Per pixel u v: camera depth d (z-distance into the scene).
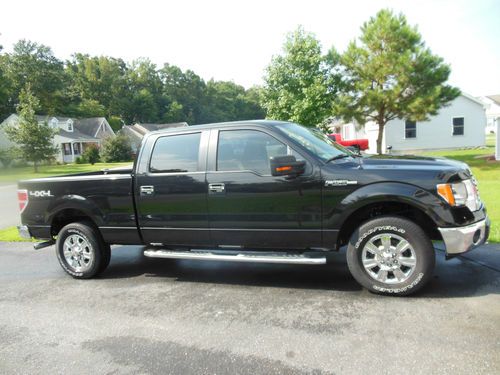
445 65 16.12
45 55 68.19
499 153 17.05
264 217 4.22
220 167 4.39
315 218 4.03
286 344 3.12
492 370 2.60
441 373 2.60
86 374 2.88
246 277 4.86
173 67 100.00
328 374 2.68
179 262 5.73
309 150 4.12
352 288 4.24
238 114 108.69
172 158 4.64
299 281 4.58
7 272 5.57
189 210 4.53
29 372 2.95
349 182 3.86
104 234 4.98
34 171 31.34
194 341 3.27
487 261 4.72
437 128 25.03
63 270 5.59
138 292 4.55
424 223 4.01
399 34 16.16
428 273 3.73
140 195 4.73
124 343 3.32
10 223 9.92
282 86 19.36
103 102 81.00
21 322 3.86
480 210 3.84
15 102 63.25
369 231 3.88
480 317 3.34
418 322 3.32
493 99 64.94
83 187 5.02
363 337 3.14
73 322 3.80
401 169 3.78
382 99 16.66
